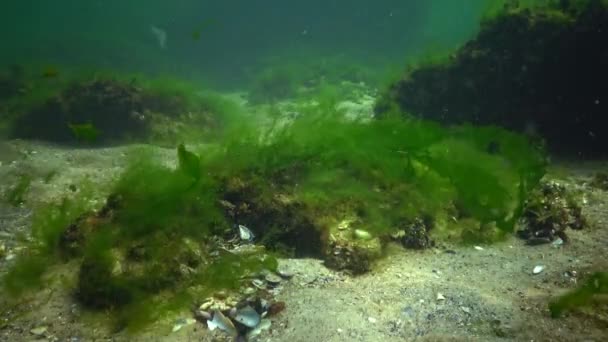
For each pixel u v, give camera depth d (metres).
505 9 1.82
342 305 0.83
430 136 1.18
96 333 0.79
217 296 0.86
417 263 0.99
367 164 1.17
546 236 1.07
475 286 0.89
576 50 1.72
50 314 0.84
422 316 0.79
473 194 1.10
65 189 1.52
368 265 0.96
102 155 1.94
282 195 1.10
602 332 0.73
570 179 1.47
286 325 0.79
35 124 2.37
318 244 1.04
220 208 1.09
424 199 1.14
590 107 1.77
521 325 0.76
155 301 0.85
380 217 1.06
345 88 3.64
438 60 2.02
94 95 2.36
